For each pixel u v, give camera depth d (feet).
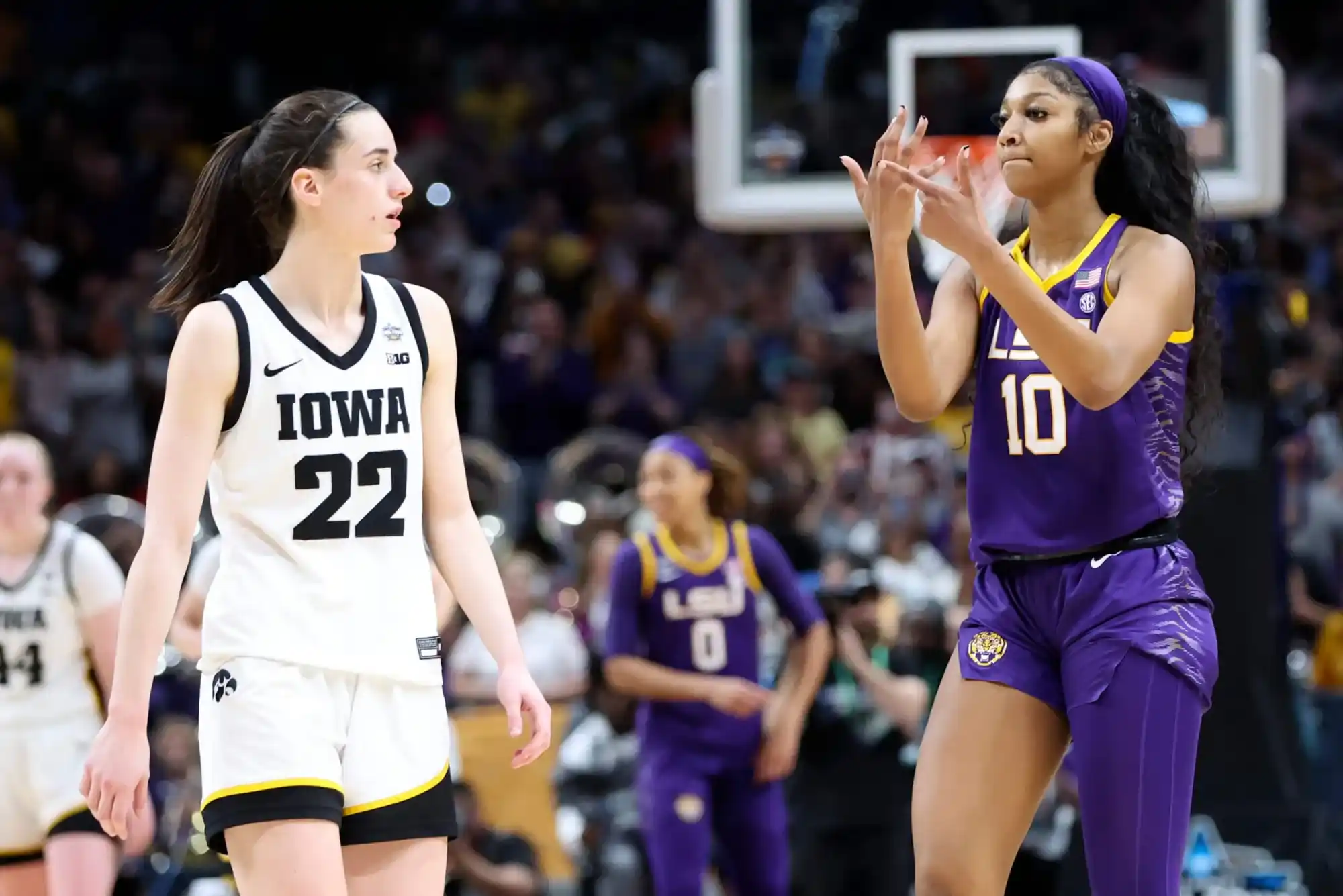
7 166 136.15
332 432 28.32
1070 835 51.19
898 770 58.85
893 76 65.31
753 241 126.41
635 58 151.64
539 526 89.76
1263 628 52.21
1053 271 29.96
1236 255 57.88
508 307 118.42
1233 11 60.08
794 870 58.90
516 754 29.14
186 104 146.51
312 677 27.73
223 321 28.09
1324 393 92.07
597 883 61.00
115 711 27.12
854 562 66.90
